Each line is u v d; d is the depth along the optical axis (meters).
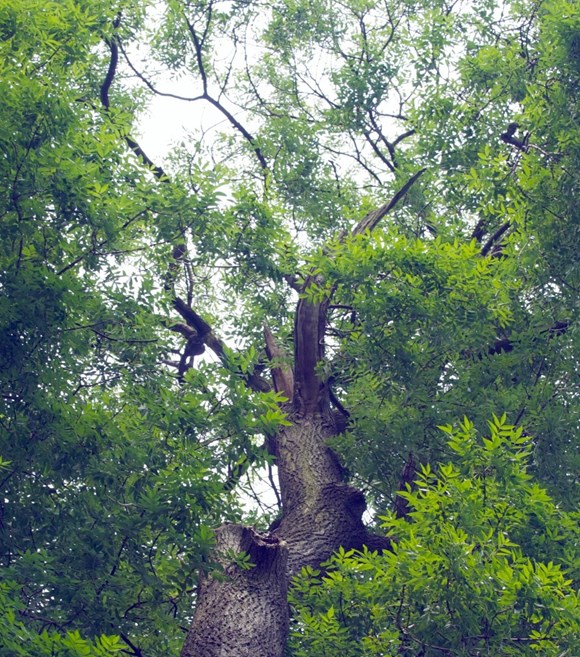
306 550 8.06
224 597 6.82
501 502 6.39
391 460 8.62
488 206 9.28
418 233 11.60
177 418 6.97
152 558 6.89
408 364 8.44
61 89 7.46
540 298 9.00
